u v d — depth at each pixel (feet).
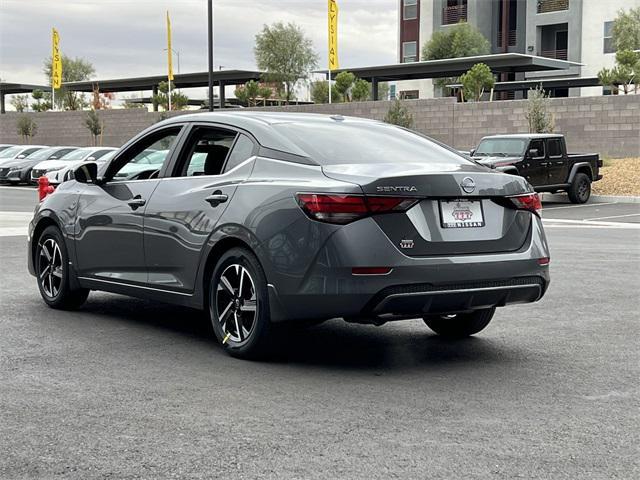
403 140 19.80
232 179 18.49
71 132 175.94
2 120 187.11
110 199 21.59
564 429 13.41
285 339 17.52
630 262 34.94
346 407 14.55
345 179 16.49
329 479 11.13
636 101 97.55
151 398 15.01
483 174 17.39
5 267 31.99
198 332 20.98
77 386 15.80
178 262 19.33
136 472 11.39
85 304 24.93
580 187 73.20
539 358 18.52
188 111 157.79
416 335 21.13
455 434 13.08
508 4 191.83
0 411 14.15
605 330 21.57
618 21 160.25
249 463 11.73
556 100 103.40
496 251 17.42
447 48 181.37
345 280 16.05
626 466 11.72
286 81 218.38
